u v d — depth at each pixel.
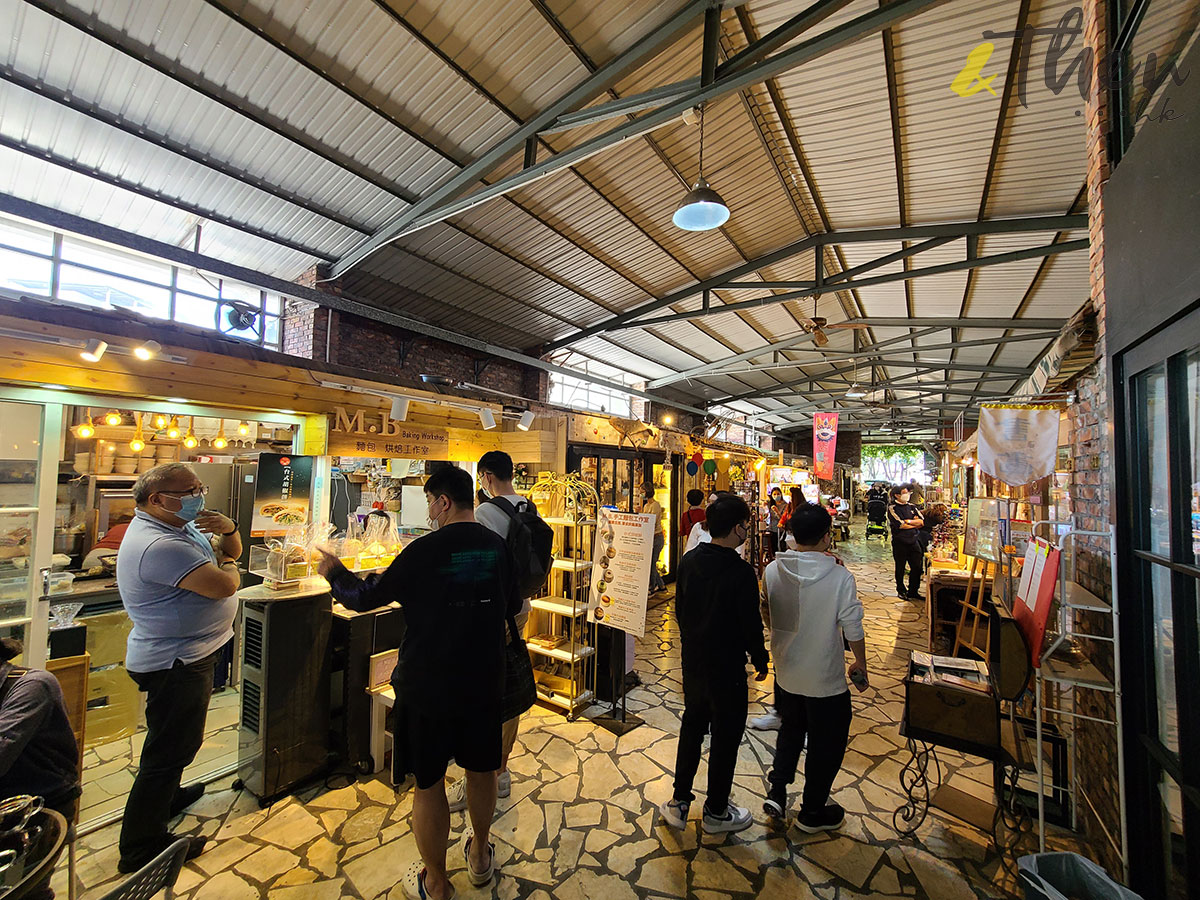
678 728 3.49
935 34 4.13
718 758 2.39
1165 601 1.71
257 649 2.72
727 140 5.45
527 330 9.16
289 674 2.71
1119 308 1.88
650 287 8.41
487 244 6.64
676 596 2.60
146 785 2.20
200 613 2.30
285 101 4.18
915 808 2.65
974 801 2.70
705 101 3.91
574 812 2.60
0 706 1.44
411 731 1.92
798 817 2.49
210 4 3.38
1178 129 1.41
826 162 5.89
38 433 2.40
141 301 5.75
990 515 3.69
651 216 6.63
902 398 18.36
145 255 5.58
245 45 3.69
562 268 7.47
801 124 5.29
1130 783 1.85
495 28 3.84
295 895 2.07
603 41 4.07
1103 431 2.28
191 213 5.18
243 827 2.46
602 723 3.53
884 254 7.98
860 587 8.55
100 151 4.33
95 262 5.39
